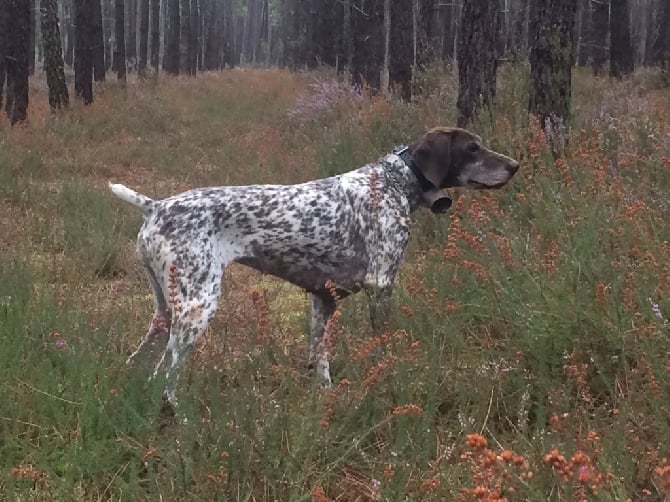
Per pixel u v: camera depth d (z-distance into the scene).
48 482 2.05
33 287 2.99
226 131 8.55
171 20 20.52
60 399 2.28
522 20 13.77
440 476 1.90
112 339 2.64
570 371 2.29
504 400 2.33
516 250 2.80
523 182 3.57
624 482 1.91
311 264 2.53
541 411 2.18
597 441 1.94
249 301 3.06
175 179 6.09
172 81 15.78
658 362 2.21
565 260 2.68
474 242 2.74
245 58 45.78
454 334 2.48
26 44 8.04
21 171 5.91
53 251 3.85
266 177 5.21
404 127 5.10
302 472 2.00
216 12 32.88
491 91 5.06
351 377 2.33
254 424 2.08
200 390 2.31
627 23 10.95
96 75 13.38
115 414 2.23
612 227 2.81
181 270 2.40
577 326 2.45
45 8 9.20
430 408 2.17
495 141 4.07
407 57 7.98
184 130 9.09
